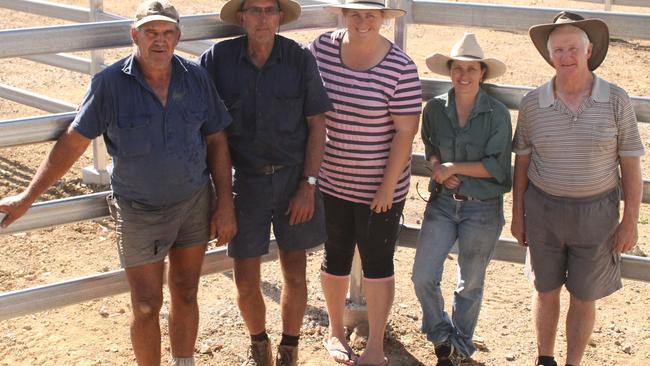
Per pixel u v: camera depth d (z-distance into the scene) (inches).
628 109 167.2
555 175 171.8
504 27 187.0
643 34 177.0
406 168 185.0
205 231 169.0
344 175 183.6
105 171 292.2
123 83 152.8
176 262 171.0
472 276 186.4
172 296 172.7
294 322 183.0
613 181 172.6
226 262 195.5
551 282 180.7
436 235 186.1
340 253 192.4
